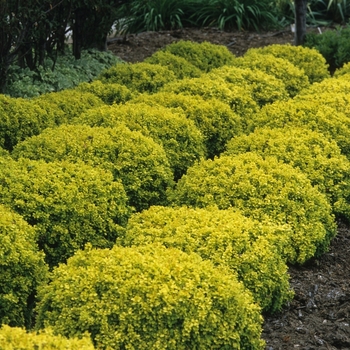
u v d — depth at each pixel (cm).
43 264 373
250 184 404
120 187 411
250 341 344
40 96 505
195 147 462
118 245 379
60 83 556
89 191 401
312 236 401
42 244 389
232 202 401
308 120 470
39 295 348
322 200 413
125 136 436
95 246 397
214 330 336
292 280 397
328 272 406
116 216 407
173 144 455
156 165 429
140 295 335
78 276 341
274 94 535
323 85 525
